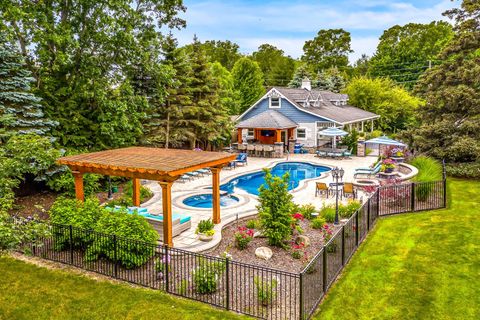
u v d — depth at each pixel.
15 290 8.95
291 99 34.66
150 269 10.10
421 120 24.23
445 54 21.91
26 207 16.30
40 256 10.91
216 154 13.70
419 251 10.77
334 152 30.11
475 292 8.43
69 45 18.11
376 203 13.83
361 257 10.61
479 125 19.12
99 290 8.95
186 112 27.41
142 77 22.98
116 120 19.55
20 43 19.25
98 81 19.47
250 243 11.95
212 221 13.59
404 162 24.03
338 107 40.88
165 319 7.70
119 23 19.28
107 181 19.48
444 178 14.75
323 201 16.81
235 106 46.25
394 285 8.92
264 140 36.38
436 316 7.61
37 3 17.94
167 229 11.26
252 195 18.47
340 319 7.64
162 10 21.52
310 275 8.15
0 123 15.91
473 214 13.66
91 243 10.63
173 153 13.95
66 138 18.64
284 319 7.69
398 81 67.38
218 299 8.50
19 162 10.48
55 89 19.36
